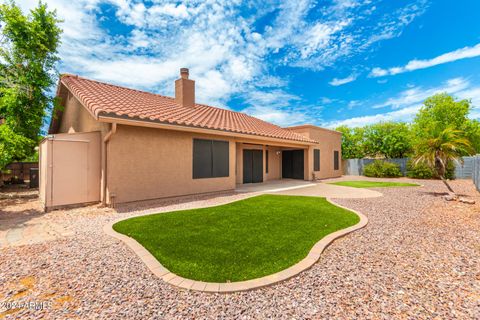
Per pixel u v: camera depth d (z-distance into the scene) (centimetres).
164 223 647
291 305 303
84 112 1077
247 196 1141
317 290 336
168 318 276
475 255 457
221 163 1249
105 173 868
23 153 1188
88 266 401
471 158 1936
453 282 361
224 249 469
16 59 1152
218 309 294
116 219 703
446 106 2519
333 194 1209
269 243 502
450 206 906
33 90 1166
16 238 539
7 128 984
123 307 296
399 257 449
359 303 307
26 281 355
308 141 1842
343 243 522
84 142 885
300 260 421
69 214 760
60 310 290
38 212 795
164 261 415
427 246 504
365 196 1138
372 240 541
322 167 2189
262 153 1905
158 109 1123
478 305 304
